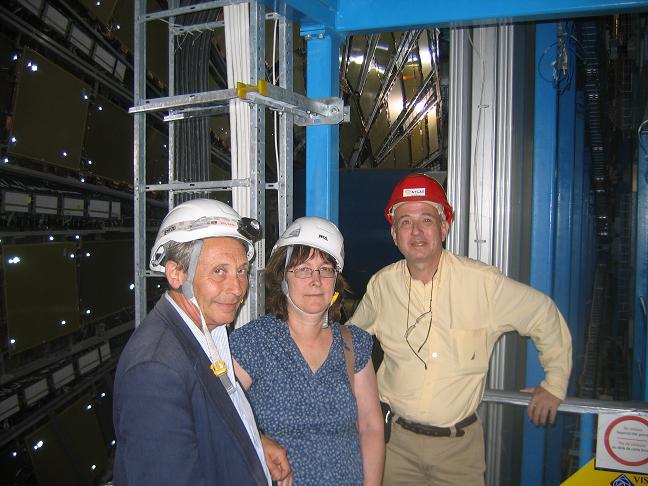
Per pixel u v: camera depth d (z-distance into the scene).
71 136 3.43
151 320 1.04
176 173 1.96
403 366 1.86
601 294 4.68
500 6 1.85
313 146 2.02
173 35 1.91
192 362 1.00
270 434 1.33
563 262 2.75
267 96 1.61
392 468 1.90
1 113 2.81
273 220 4.33
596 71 3.27
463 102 2.51
